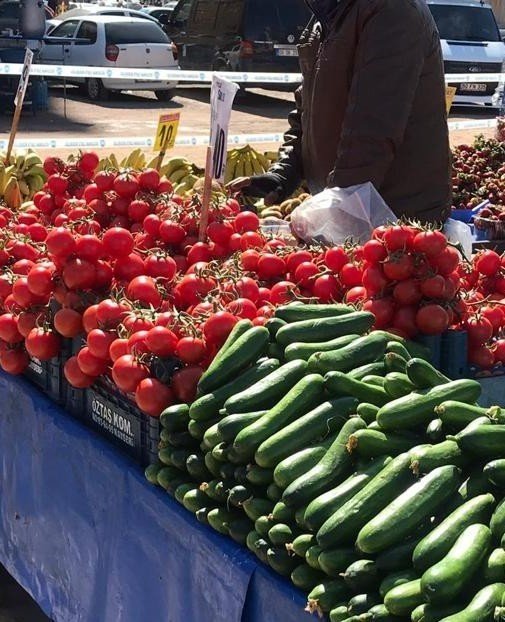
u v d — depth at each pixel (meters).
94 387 3.16
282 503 2.27
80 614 3.15
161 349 2.77
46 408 3.38
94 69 10.62
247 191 4.85
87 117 18.73
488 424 2.19
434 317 2.90
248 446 2.38
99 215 4.00
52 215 4.42
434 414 2.33
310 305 2.84
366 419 2.39
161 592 2.70
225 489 2.44
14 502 3.61
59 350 3.36
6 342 3.59
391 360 2.57
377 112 3.99
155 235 3.79
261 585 2.28
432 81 4.21
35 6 19.08
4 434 3.71
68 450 3.20
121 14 24.19
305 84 4.54
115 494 2.91
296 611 2.16
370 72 4.00
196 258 3.62
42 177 5.99
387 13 3.97
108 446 3.03
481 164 7.34
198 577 2.51
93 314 3.08
